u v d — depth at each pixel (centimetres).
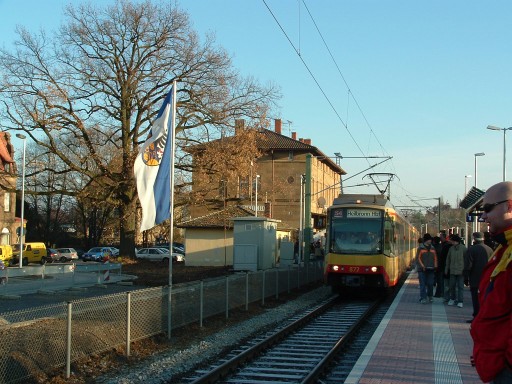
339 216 2250
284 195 7156
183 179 4253
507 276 346
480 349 354
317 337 1410
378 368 883
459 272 1662
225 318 1639
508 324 344
